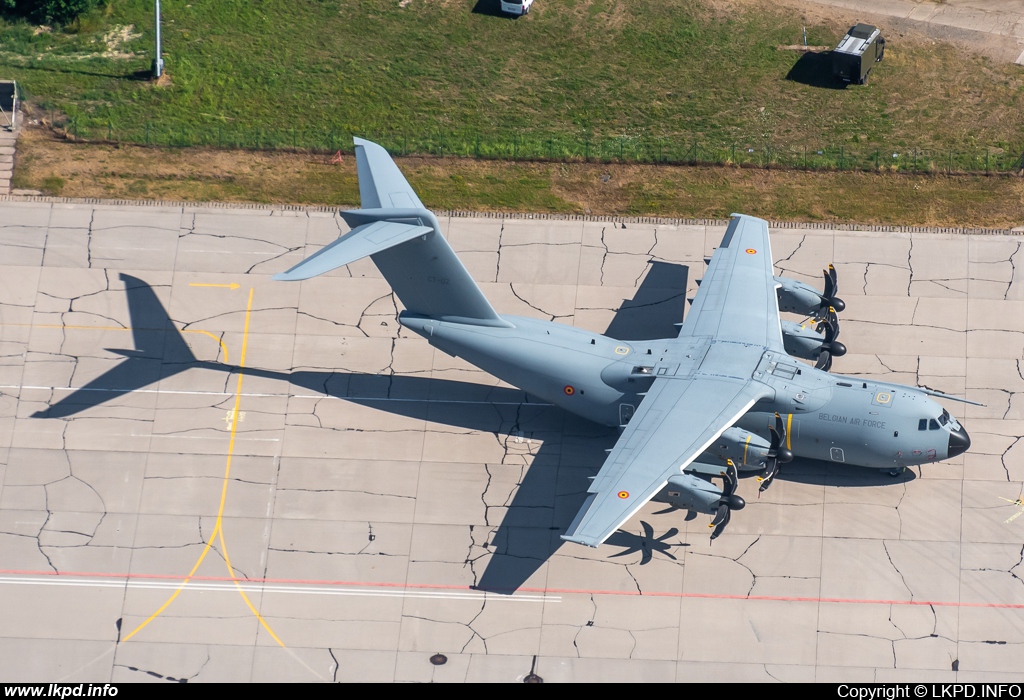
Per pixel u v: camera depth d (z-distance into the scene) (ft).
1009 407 177.78
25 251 198.39
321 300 193.77
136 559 164.86
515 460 174.19
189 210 206.18
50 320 189.78
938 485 169.68
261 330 189.78
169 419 178.91
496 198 212.43
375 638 157.58
